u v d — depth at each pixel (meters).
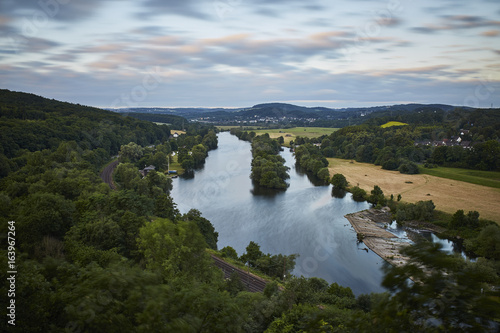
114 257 34.34
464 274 8.09
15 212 48.59
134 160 150.88
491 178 131.62
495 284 8.18
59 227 44.59
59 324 14.03
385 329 8.40
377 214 97.44
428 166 153.00
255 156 163.88
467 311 7.72
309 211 98.38
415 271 8.45
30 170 84.75
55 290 15.56
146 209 66.88
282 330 25.91
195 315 12.87
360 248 73.56
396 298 8.54
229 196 112.75
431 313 8.05
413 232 84.50
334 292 46.03
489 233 68.00
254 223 87.44
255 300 34.56
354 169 160.00
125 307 12.43
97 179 90.00
